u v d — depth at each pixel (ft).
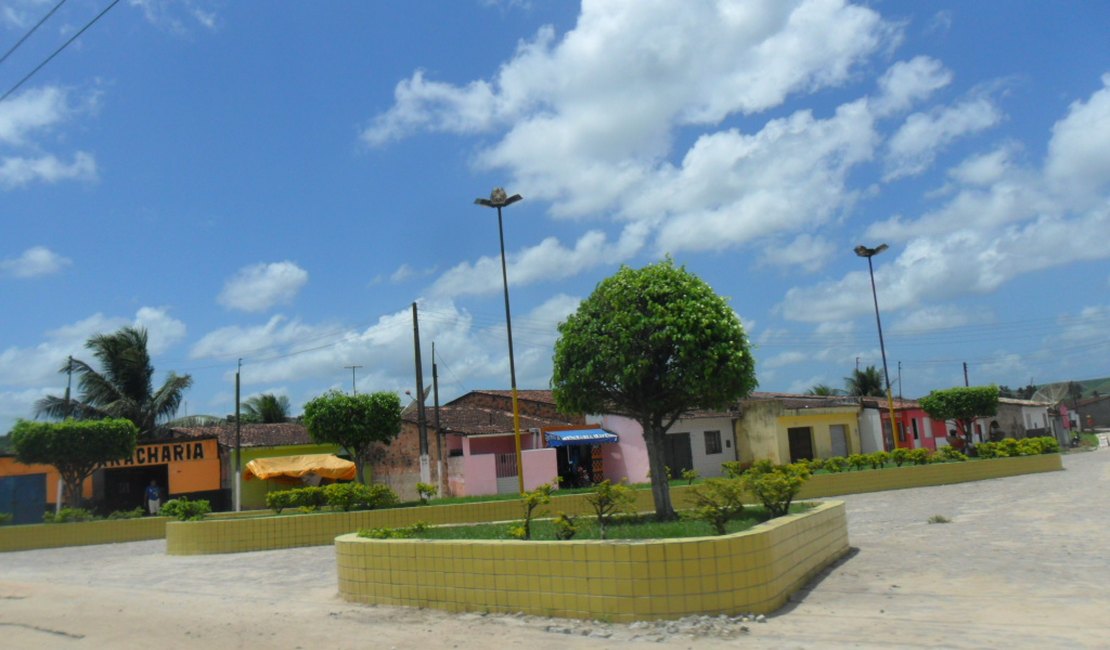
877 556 42.63
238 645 28.22
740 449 132.46
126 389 144.56
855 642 25.23
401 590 35.37
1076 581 33.45
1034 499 69.31
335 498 71.87
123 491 119.24
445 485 118.73
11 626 33.12
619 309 47.11
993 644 24.35
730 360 45.57
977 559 39.99
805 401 147.23
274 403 191.72
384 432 100.53
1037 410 199.21
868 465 98.73
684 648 25.29
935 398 144.05
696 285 47.83
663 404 47.34
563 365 48.55
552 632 28.43
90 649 28.37
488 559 32.63
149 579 51.49
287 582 46.21
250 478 118.01
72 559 69.21
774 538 31.53
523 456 113.29
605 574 29.73
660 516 47.26
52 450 91.20
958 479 96.12
